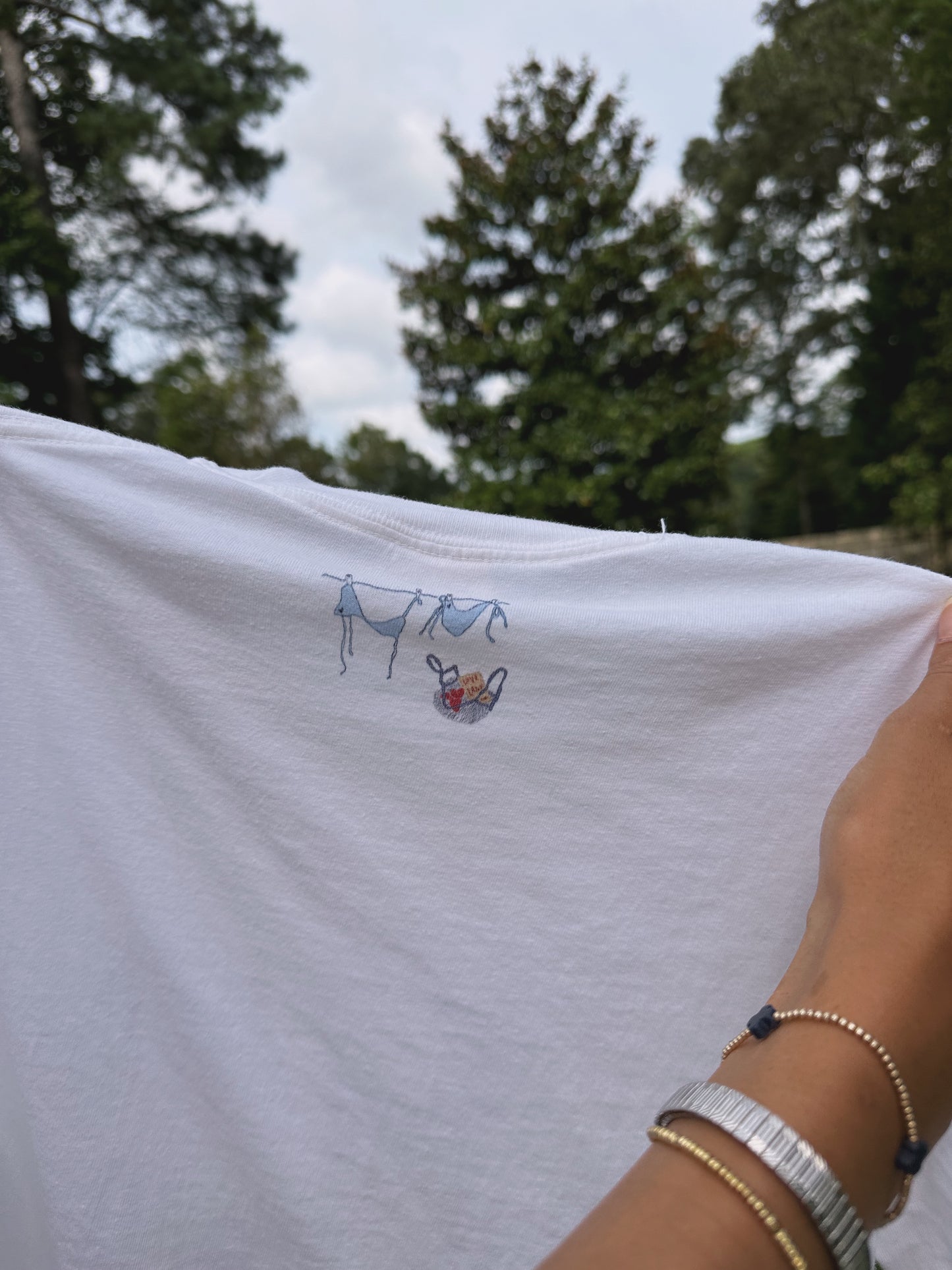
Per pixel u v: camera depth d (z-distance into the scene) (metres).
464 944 0.94
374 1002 0.94
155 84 15.20
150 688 0.96
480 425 10.75
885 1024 0.51
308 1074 0.93
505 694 0.96
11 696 0.95
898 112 12.45
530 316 10.38
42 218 13.45
